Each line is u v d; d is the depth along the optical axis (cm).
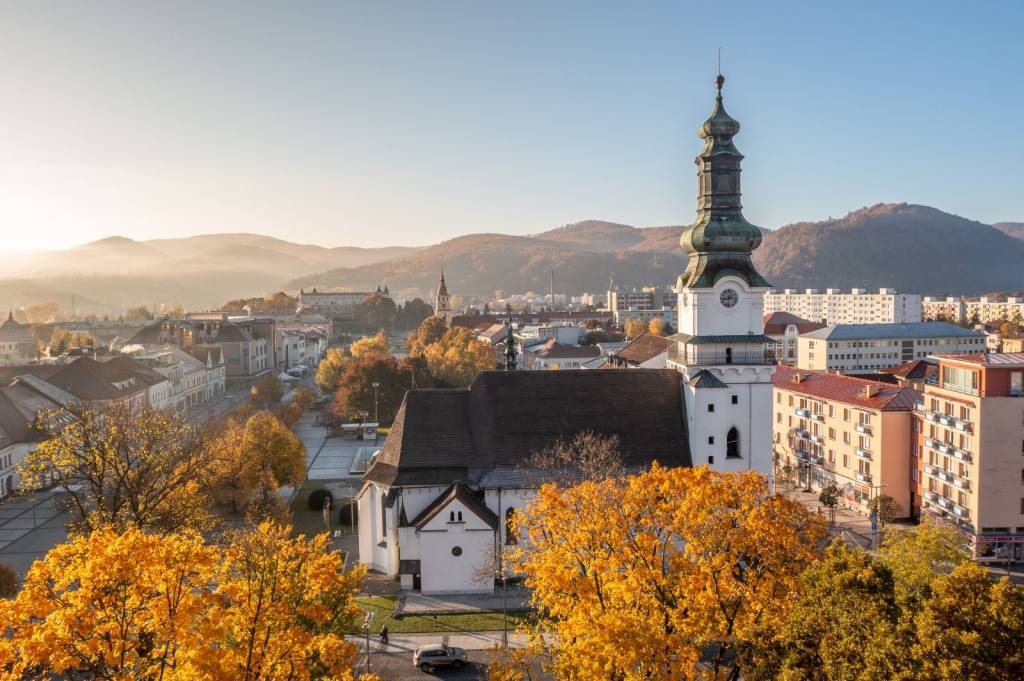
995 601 3084
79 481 11006
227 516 9450
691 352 7731
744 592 3962
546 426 7825
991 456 8144
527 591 7206
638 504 4544
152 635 3366
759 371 7694
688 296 7875
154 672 2980
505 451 7675
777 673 3584
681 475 4691
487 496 7444
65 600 2911
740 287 7706
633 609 3872
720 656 4025
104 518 5956
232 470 9331
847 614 3431
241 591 3244
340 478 12025
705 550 4219
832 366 19950
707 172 7744
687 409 7881
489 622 6612
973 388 8325
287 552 3888
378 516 7788
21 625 2839
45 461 7369
